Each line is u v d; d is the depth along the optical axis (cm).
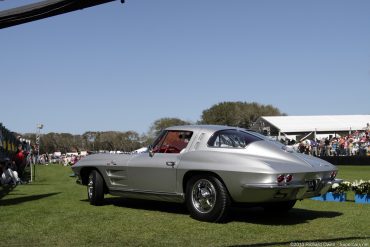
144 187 686
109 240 482
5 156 2075
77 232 523
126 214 661
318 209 747
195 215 609
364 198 841
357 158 2894
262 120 5666
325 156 3091
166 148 677
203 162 603
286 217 655
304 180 584
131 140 6500
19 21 259
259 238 497
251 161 567
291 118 5597
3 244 461
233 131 648
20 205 767
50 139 7256
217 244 464
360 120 5612
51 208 726
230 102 8606
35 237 496
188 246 455
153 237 498
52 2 245
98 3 241
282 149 616
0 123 2033
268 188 542
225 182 576
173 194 643
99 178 757
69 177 1906
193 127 668
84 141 7106
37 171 2572
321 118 5647
